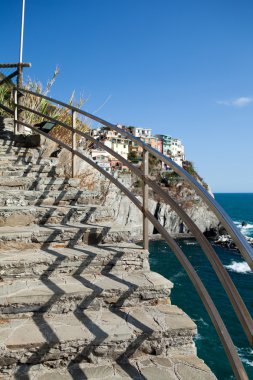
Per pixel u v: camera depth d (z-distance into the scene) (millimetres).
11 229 3205
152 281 2727
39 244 3133
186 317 2451
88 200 4211
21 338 2090
